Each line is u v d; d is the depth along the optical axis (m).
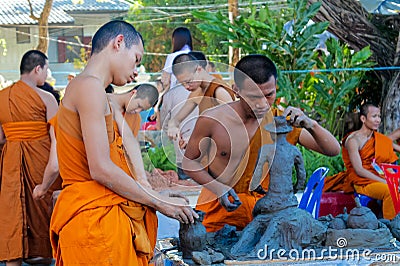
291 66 6.23
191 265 2.37
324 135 2.86
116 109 2.47
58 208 2.42
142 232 2.46
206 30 6.27
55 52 14.30
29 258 4.65
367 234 2.52
